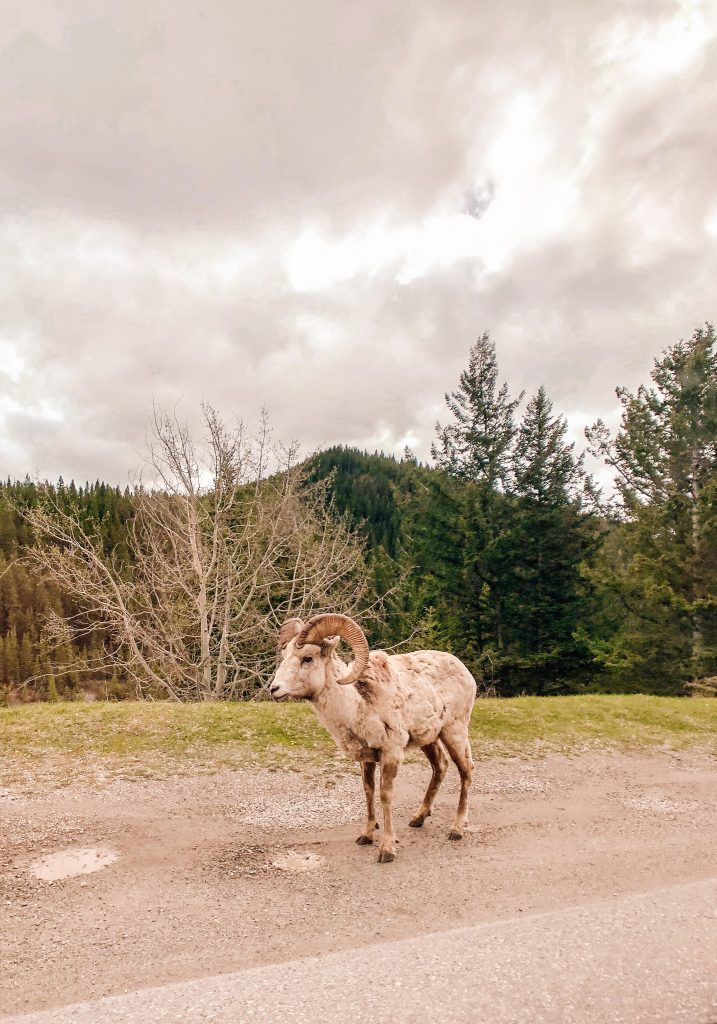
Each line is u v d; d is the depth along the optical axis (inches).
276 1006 158.6
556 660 1094.4
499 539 1075.3
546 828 340.5
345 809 359.6
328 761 438.3
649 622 1059.3
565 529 1104.2
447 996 160.4
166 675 836.0
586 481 1141.7
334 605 904.9
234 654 889.5
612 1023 147.8
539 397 1146.0
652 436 1043.9
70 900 244.4
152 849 295.0
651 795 410.9
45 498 805.9
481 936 198.4
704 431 1002.1
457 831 318.3
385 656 322.3
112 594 813.9
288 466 879.7
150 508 873.5
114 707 538.6
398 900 246.5
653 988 163.0
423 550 1190.9
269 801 365.4
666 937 193.9
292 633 300.2
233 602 889.5
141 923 227.3
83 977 193.5
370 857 291.1
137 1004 164.2
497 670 1115.9
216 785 386.6
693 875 279.9
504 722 561.3
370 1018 151.0
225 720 504.7
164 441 785.6
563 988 163.3
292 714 529.3
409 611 1242.0
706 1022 147.6
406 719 301.4
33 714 511.5
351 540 1011.9
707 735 573.6
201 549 837.2
